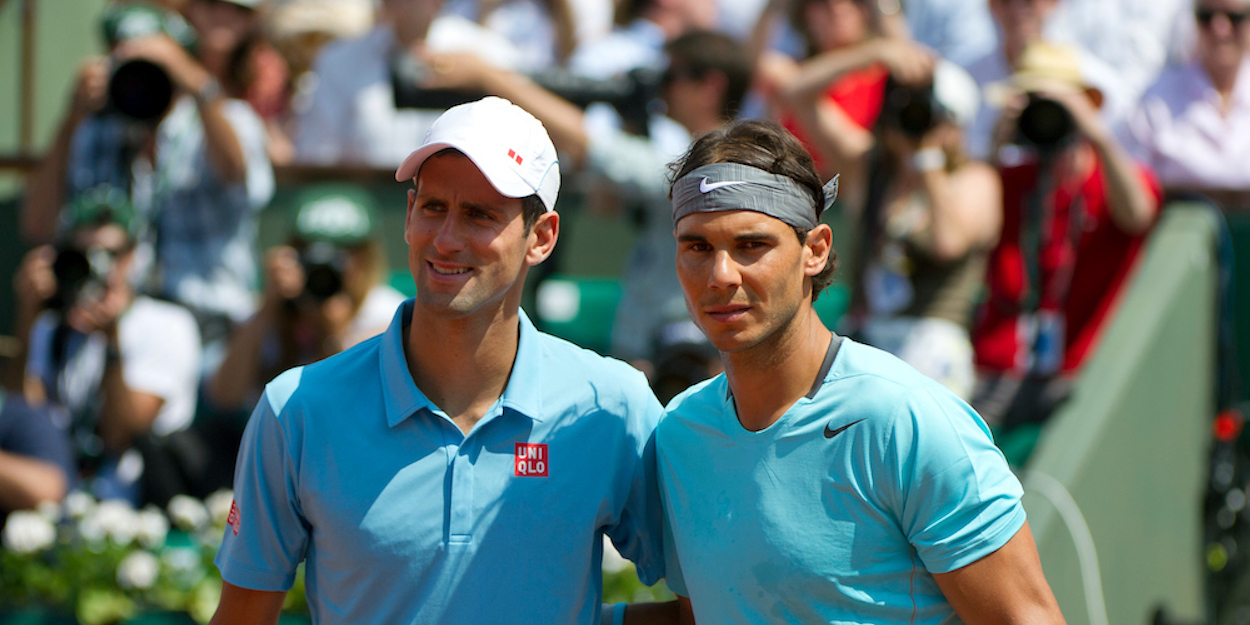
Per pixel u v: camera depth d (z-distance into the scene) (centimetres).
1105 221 1741
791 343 771
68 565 1521
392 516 805
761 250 752
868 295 1656
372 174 2075
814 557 764
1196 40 2041
